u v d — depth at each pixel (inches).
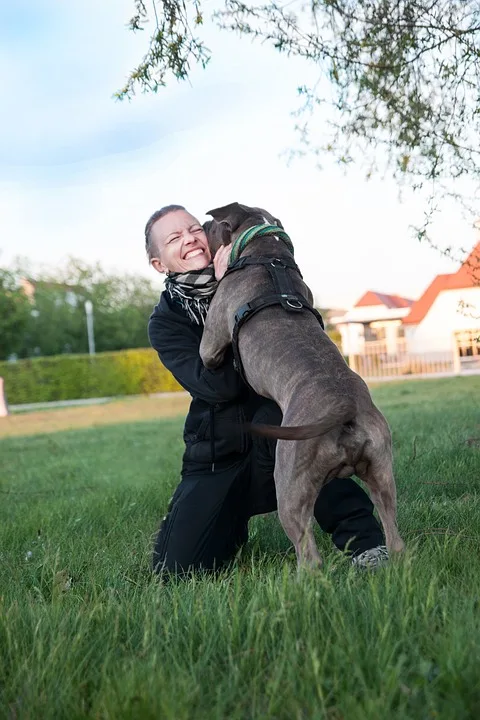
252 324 132.5
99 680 87.4
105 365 1392.7
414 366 1232.8
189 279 152.5
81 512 217.6
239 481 150.6
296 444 114.4
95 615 106.7
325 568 111.6
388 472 115.6
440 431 312.3
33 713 79.9
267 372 127.3
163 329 158.4
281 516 117.6
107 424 707.4
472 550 130.0
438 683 78.6
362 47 177.8
